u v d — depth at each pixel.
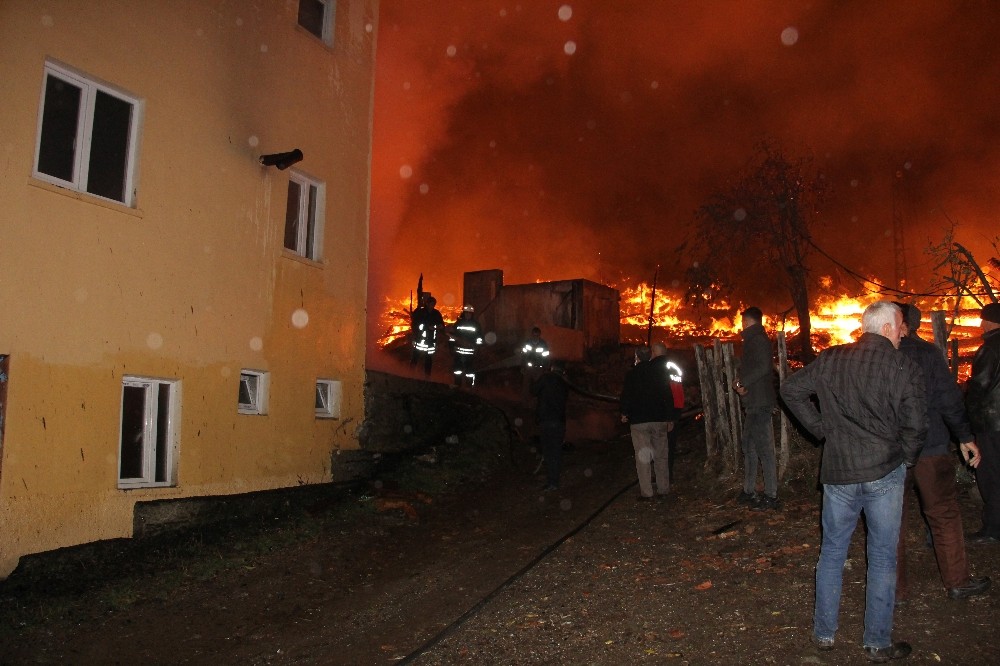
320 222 11.20
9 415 7.00
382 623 6.50
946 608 5.26
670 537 7.77
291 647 6.12
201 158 9.14
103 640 6.23
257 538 8.58
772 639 5.16
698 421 14.32
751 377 8.09
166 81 8.73
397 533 9.42
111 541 7.70
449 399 14.24
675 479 10.34
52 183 7.54
